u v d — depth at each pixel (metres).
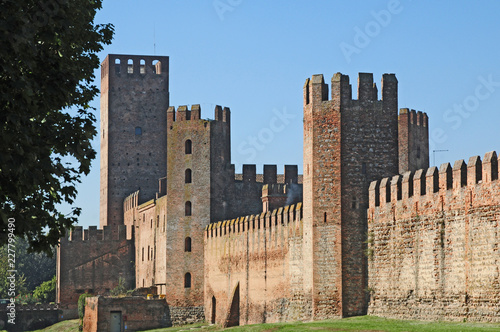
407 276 70.50
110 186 161.12
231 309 104.25
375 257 75.69
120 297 116.25
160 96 164.00
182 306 116.38
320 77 81.19
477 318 61.31
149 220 137.50
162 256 127.31
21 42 34.88
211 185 118.31
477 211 61.66
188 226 117.94
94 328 115.75
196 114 119.56
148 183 161.88
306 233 82.00
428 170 68.19
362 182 79.38
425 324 63.31
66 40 41.88
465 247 62.91
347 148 79.75
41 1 37.03
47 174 38.25
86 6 45.34
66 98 40.25
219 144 119.94
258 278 98.25
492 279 59.88
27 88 35.75
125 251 150.50
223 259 109.19
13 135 35.69
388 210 73.81
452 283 64.38
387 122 80.50
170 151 120.31
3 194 37.12
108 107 162.50
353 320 72.88
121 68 163.50
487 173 60.69
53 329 131.00
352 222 78.69
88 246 149.38
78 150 40.62
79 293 147.75
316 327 68.12
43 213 40.25
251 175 121.69
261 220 97.69
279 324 75.69
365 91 80.62
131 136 162.50
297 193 117.00
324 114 80.56
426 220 67.94
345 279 78.12
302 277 86.62
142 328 115.94
